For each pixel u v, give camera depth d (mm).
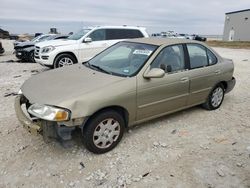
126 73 4039
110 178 3225
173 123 4855
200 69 4934
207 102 5441
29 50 13547
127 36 10719
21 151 3732
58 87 3648
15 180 3131
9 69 10992
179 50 4684
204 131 4598
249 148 4031
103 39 10352
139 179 3211
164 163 3562
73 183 3111
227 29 60312
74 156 3648
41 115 3246
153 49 4367
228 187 3105
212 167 3498
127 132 4402
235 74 10430
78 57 9922
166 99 4406
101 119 3588
